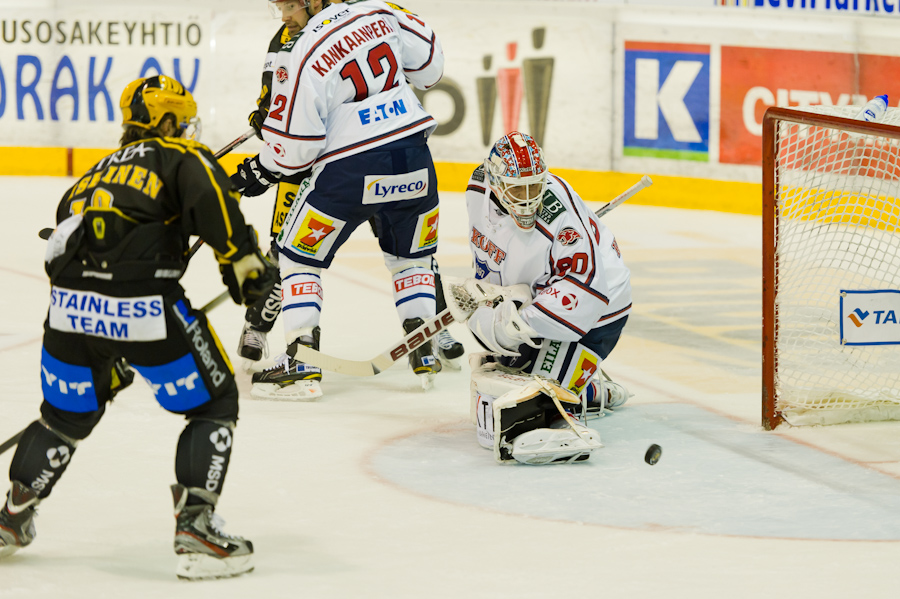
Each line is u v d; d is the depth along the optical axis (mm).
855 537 7500
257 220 24469
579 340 9695
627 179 27969
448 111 28672
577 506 8133
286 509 7988
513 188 8828
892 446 9898
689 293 17781
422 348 11789
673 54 27062
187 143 6531
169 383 6582
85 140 29500
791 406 10648
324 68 10727
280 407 11117
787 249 12594
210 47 29000
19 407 10633
